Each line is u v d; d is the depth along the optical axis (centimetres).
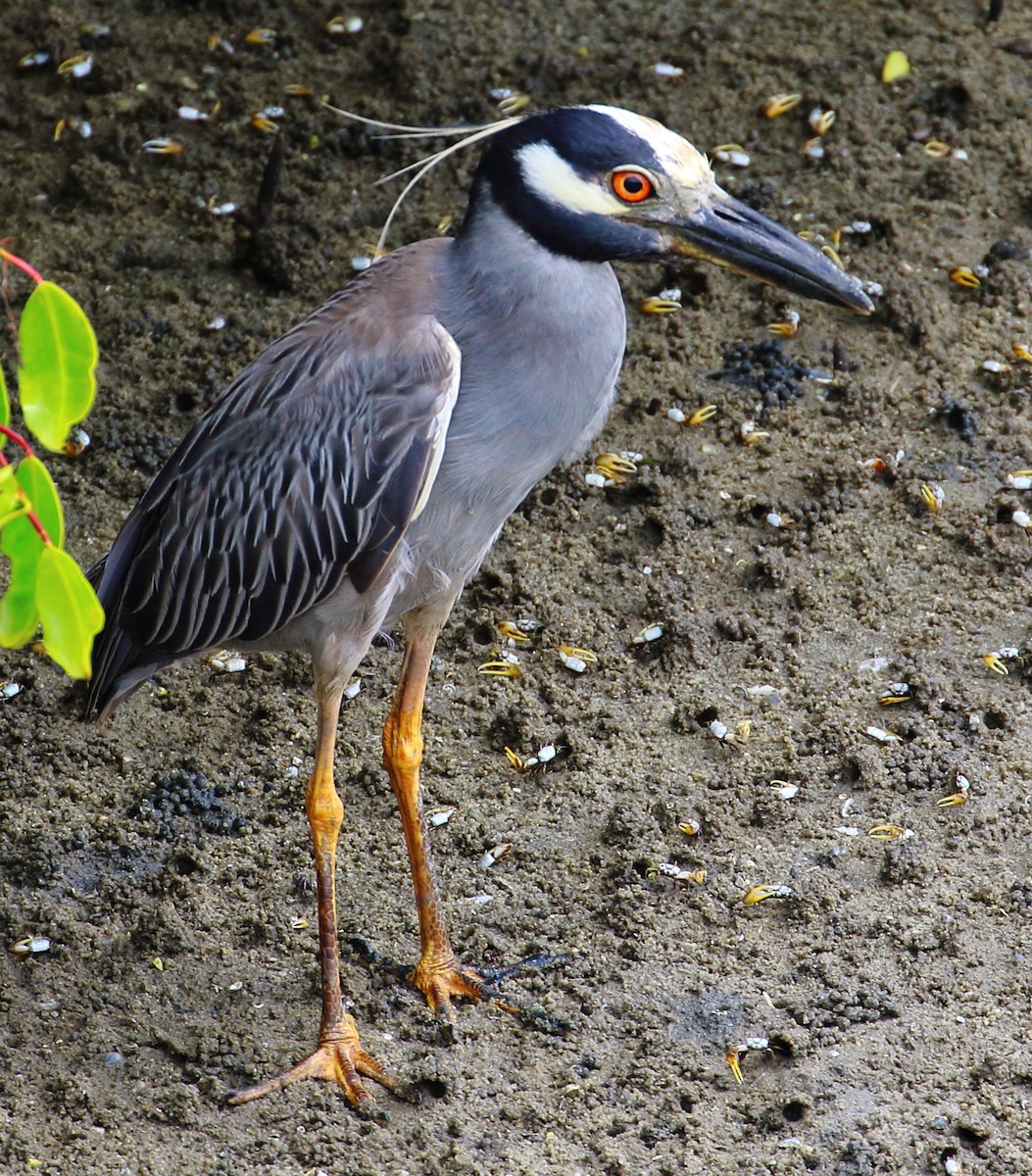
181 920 961
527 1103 858
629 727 1084
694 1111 851
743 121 1499
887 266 1380
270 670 1132
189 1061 885
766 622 1152
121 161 1478
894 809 1017
